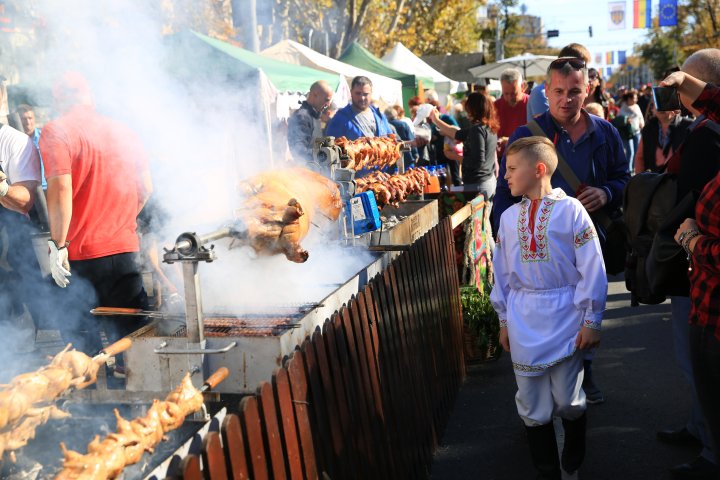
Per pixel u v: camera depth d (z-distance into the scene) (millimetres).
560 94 3760
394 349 3281
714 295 2438
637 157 5578
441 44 33031
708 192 2377
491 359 5414
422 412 3666
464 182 7398
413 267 3812
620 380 4902
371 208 3979
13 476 1923
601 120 3920
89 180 3699
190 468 1549
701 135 2961
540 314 3125
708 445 3436
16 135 4238
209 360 2328
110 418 2188
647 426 4133
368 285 3020
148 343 2322
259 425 1913
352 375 2686
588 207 3777
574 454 3311
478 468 3688
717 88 2641
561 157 3867
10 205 4152
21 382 1771
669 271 2982
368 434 2766
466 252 6051
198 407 1928
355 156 4648
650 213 3150
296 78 8195
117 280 3844
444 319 4516
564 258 3086
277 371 2061
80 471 1528
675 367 5129
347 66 11719
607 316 6605
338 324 2590
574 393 3148
